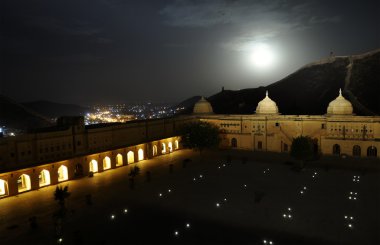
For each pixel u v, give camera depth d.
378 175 52.72
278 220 35.03
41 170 48.97
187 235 31.73
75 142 56.31
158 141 73.06
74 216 37.12
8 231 33.66
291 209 38.19
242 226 33.66
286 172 56.31
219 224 34.28
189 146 68.81
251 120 77.81
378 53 140.25
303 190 45.66
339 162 62.69
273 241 30.19
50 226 34.88
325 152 70.25
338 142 68.56
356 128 67.00
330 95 128.75
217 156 71.38
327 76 142.62
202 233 32.12
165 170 59.03
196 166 62.00
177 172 57.31
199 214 37.16
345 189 45.62
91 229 33.47
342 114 71.31
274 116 75.62
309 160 63.88
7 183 44.69
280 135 74.94
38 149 50.50
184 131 70.94
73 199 43.22
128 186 49.03
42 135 51.12
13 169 45.53
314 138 71.69
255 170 58.09
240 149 79.38
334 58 151.88
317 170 57.22
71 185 50.19
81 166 55.06
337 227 32.97
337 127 68.81
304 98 134.38
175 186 48.56
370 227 32.75
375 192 43.94
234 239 30.73
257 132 77.25
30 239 31.77
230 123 80.75
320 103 125.81
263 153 73.81
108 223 34.97
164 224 34.53
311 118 71.75
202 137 67.25
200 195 44.03
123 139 66.25
